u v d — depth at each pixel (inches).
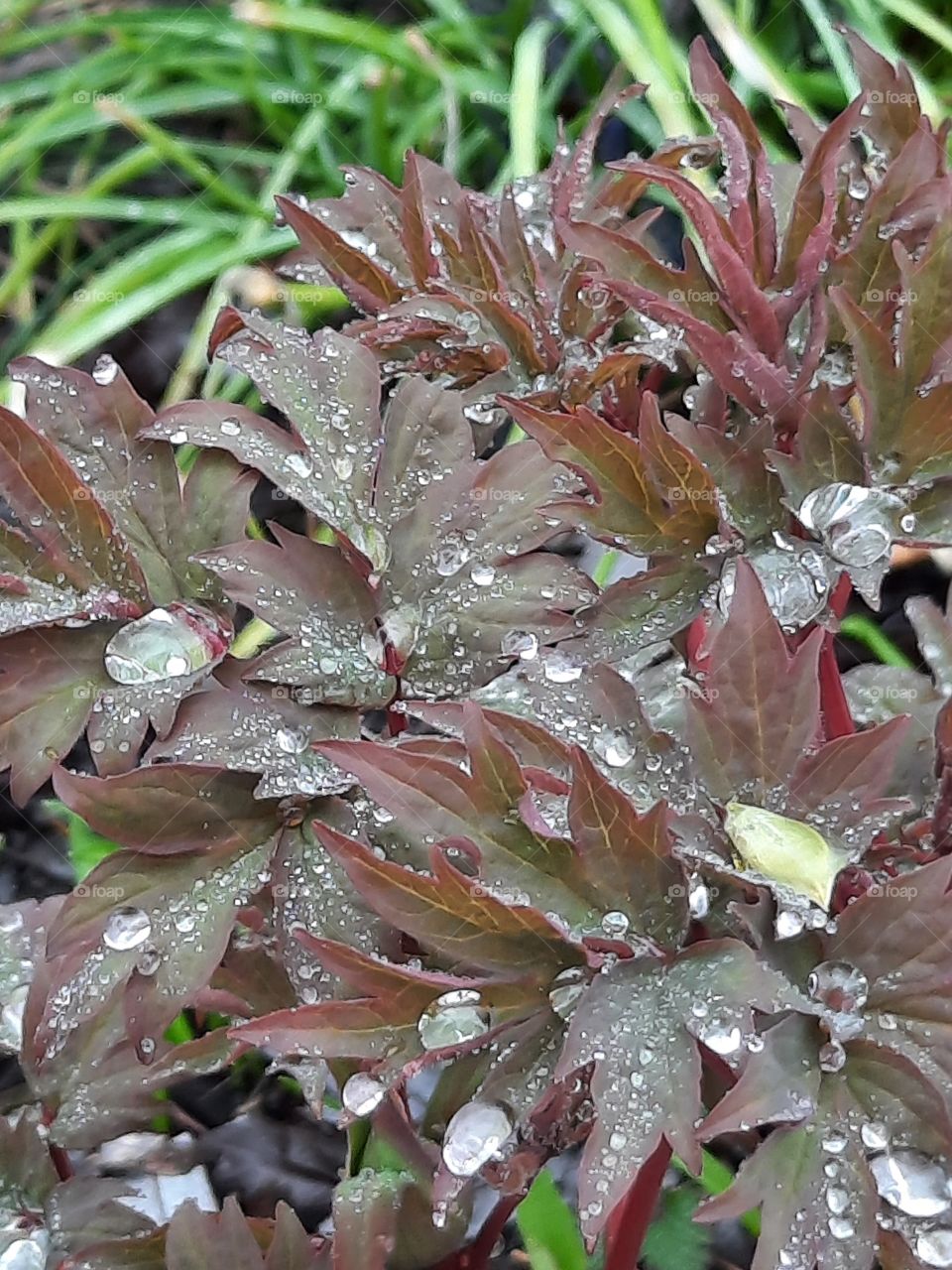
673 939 5.6
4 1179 6.8
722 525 6.6
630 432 8.1
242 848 6.2
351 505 6.6
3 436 6.3
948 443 6.6
